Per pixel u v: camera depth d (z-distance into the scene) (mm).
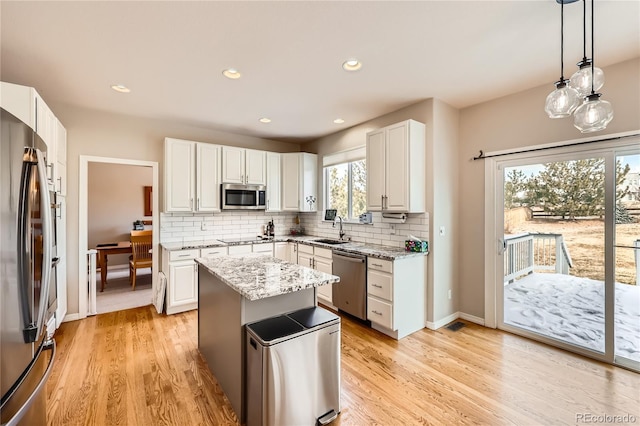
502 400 1960
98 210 5938
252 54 2244
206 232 4305
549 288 2793
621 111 2334
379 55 2264
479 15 1792
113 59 2299
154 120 3846
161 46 2123
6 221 1067
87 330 3074
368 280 3139
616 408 1872
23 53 2191
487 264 3199
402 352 2623
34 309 1255
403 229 3422
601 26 1876
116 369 2328
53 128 2635
